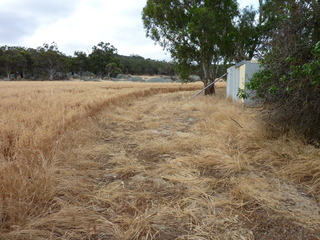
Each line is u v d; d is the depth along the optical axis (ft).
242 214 7.99
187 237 6.94
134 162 12.78
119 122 23.47
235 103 32.22
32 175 9.55
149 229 7.20
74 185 9.55
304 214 7.83
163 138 17.44
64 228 7.23
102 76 294.46
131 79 250.57
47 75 263.49
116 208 8.48
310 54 12.94
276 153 12.69
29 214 7.50
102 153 14.35
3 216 7.24
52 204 8.32
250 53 53.93
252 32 50.62
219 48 52.29
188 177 10.72
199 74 59.88
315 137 13.58
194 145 15.44
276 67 13.71
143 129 21.07
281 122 14.93
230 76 41.22
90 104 29.63
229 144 15.11
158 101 43.27
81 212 7.88
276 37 14.90
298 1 14.17
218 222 7.55
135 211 8.23
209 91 57.06
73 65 279.69
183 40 54.34
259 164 11.98
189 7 55.67
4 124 16.49
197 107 31.86
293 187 9.68
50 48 273.33
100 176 11.27
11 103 30.50
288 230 7.16
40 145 12.76
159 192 9.66
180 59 57.36
